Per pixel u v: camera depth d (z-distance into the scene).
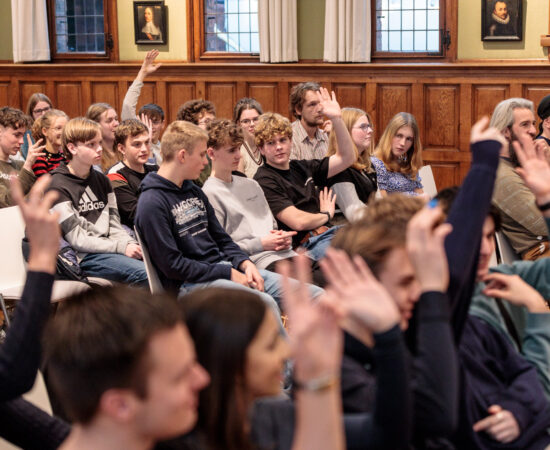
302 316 1.12
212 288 1.43
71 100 8.83
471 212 1.61
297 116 5.91
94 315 1.14
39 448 1.44
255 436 1.41
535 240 4.42
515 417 1.75
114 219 4.79
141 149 5.00
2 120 5.41
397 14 8.23
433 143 8.09
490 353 1.89
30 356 1.36
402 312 1.50
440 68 7.94
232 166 4.36
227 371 1.34
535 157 1.78
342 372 1.49
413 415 1.36
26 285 1.39
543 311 1.91
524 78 7.77
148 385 1.12
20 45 8.88
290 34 8.27
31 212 1.41
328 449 1.10
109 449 1.13
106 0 8.80
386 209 1.62
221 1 8.60
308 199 4.61
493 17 7.98
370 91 8.12
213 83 8.46
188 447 1.36
